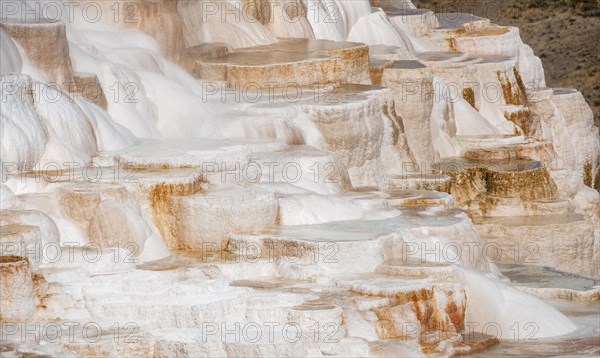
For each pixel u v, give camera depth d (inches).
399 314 885.2
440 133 1386.6
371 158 1199.6
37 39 1048.8
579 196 1428.4
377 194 1109.7
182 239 972.6
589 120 1642.5
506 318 958.4
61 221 924.0
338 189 1098.1
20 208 912.3
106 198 933.8
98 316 833.5
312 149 1117.7
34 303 829.2
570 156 1609.3
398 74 1323.8
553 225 1261.1
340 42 1381.6
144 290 856.3
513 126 1476.4
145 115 1115.9
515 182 1309.1
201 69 1250.6
